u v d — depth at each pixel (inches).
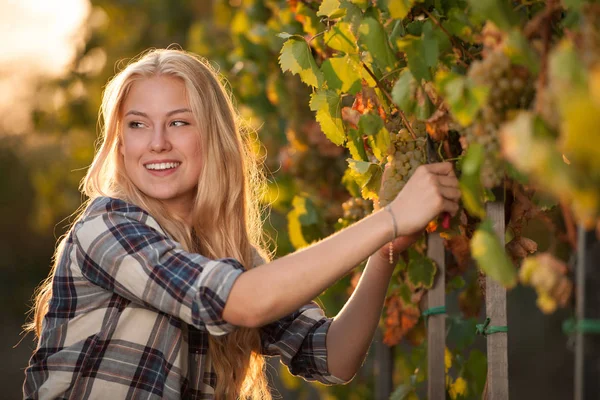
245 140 141.6
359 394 198.5
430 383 108.0
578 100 45.7
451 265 127.6
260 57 214.7
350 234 84.8
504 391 89.4
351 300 111.7
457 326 138.6
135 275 94.9
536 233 187.3
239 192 118.6
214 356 112.1
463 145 83.8
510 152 51.8
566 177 48.9
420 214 82.9
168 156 110.3
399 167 92.5
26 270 794.8
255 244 133.3
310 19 139.1
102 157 115.6
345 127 105.7
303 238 168.1
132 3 386.3
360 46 93.0
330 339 112.2
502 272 63.4
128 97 112.1
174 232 111.2
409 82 84.0
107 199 103.3
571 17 65.6
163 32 390.6
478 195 67.4
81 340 101.3
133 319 101.9
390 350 167.6
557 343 430.9
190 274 91.6
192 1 365.4
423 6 89.4
